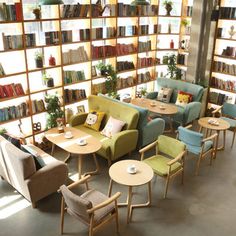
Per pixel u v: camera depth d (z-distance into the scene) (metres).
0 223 3.86
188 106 6.62
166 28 7.56
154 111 6.25
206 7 6.75
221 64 7.04
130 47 7.09
